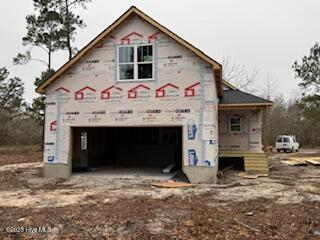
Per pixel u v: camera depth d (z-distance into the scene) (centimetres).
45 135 1391
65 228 646
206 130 1243
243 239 586
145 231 627
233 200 888
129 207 800
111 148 2009
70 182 1242
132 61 1340
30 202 866
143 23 1338
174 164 1762
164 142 1945
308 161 2048
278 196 940
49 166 1379
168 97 1288
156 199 898
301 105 2711
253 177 1391
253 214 741
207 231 626
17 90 3275
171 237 597
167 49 1303
